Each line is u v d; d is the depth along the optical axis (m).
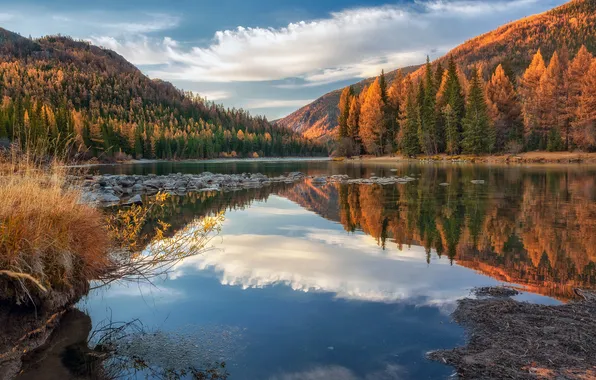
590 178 25.34
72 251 4.77
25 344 3.77
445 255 7.16
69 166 5.79
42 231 4.38
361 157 84.56
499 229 9.55
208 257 6.99
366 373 3.21
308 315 4.39
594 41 160.00
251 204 15.06
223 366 3.36
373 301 4.83
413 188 20.55
